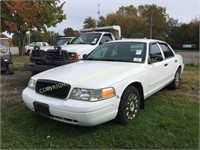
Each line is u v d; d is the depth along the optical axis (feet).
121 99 12.51
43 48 25.68
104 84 11.51
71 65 15.38
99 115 11.05
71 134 11.96
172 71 19.67
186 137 11.71
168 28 187.52
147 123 13.26
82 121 10.87
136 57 15.76
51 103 11.53
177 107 16.03
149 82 15.24
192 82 24.52
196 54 97.04
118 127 12.64
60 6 71.67
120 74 12.84
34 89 13.09
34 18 66.08
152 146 10.94
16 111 15.03
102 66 14.34
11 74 29.81
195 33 159.63
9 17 65.92
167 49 20.20
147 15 187.32
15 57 66.28
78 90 11.28
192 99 18.07
